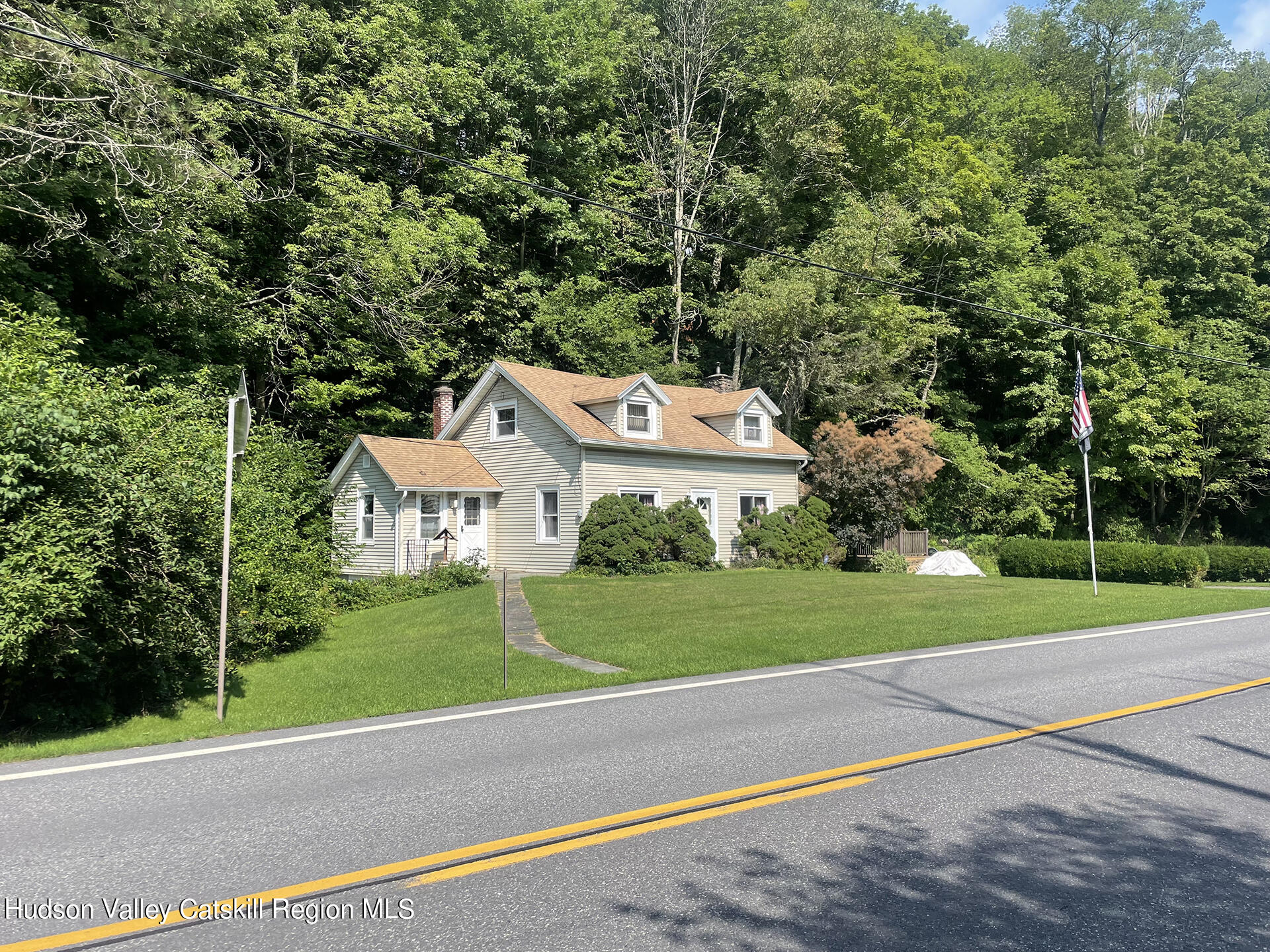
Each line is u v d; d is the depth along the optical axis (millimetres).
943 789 5387
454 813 5059
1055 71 47562
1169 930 3527
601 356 33781
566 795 5340
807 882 4020
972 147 39312
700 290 41594
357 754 6461
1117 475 35500
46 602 6727
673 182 39531
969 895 3867
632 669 10133
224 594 8070
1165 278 40344
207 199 18531
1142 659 10445
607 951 3361
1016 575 26125
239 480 11906
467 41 33906
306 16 26047
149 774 6023
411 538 23391
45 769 6188
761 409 28172
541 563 24156
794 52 36625
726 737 6766
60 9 17047
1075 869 4148
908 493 29094
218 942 3492
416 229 26328
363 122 26562
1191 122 48406
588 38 37344
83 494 7383
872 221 32625
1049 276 34500
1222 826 4727
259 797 5430
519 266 35875
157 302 19031
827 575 22625
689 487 25938
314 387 26438
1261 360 39719
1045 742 6535
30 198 14469
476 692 8805
